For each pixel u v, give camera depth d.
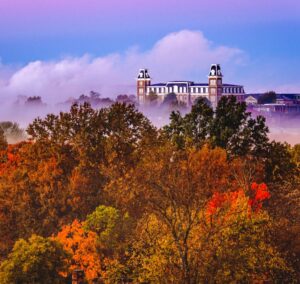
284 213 197.12
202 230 132.12
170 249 131.25
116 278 147.25
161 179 161.62
